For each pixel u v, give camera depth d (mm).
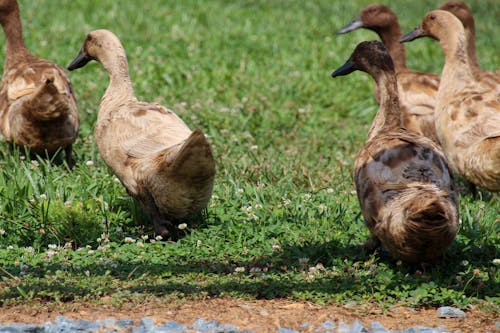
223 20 34344
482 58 30297
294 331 9883
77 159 18000
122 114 14258
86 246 12828
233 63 27625
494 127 15430
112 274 11797
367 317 10516
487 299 11039
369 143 12328
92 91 23812
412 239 10656
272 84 25547
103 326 9859
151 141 13516
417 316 10609
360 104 24281
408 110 19453
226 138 20391
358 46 14055
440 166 11500
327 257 12648
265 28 33438
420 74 20016
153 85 24734
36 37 29453
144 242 13188
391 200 11109
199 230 13711
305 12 37875
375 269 11891
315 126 22562
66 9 34344
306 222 13984
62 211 13602
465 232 13445
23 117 16641
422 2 41562
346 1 41438
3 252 12547
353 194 15938
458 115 16047
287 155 19406
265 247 12914
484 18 38625
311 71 27266
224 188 15867
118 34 30625
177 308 10586
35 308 10430
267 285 11289
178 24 32969
